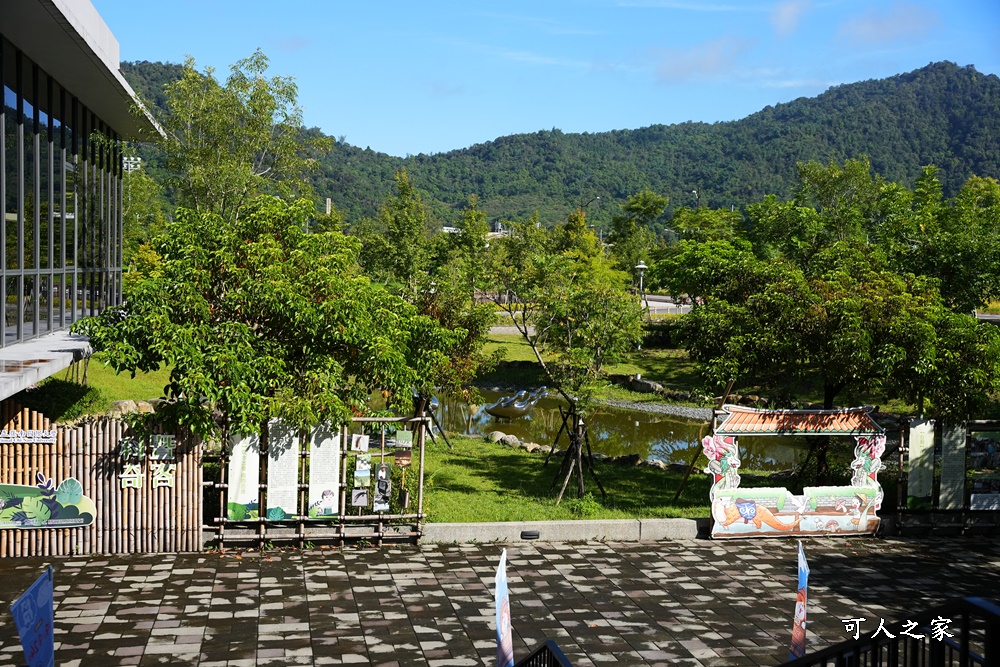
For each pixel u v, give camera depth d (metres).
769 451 24.72
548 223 174.38
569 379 17.11
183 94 21.45
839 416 14.93
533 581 12.13
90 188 21.52
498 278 18.28
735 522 14.53
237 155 21.86
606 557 13.36
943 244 27.44
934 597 11.91
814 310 16.34
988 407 25.28
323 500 13.29
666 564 13.12
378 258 43.72
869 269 18.05
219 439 13.80
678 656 9.75
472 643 9.91
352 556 12.92
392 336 15.20
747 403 30.84
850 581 12.58
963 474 15.29
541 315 17.73
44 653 6.35
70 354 14.93
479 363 23.89
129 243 34.41
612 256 70.00
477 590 11.68
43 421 12.37
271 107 21.58
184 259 13.23
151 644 9.54
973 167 194.00
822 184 55.19
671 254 64.44
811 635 10.41
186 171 21.80
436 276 24.39
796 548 14.21
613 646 9.98
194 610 10.56
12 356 14.38
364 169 185.12
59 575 11.60
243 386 12.53
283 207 14.55
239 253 13.76
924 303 16.64
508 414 29.39
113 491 12.57
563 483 16.72
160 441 12.63
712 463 14.52
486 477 19.14
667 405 32.22
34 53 16.05
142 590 11.16
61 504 12.42
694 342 18.23
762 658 9.73
